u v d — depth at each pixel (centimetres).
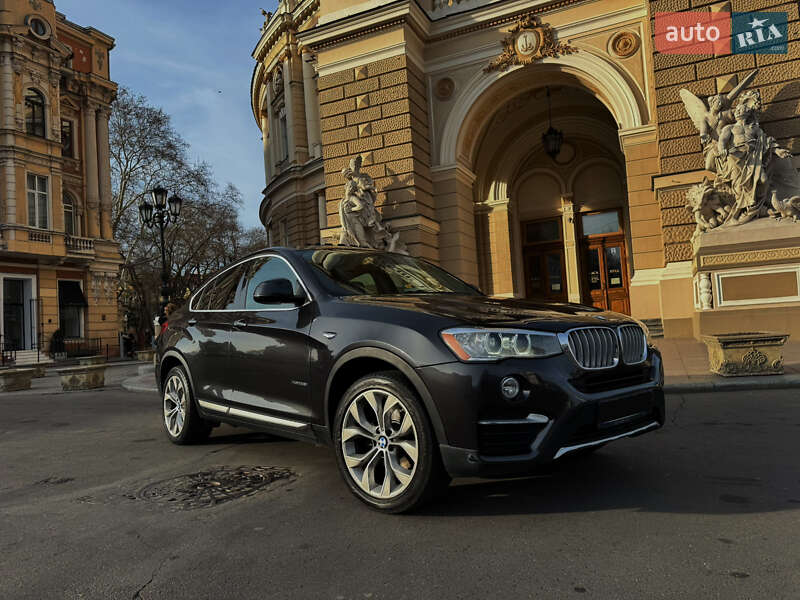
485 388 291
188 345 502
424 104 1620
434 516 313
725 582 227
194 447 521
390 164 1541
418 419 307
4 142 2719
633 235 1422
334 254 452
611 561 249
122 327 4778
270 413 405
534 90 1723
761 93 1246
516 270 2038
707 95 1282
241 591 236
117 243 3388
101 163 3359
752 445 442
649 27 1347
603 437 315
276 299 389
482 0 1567
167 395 545
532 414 296
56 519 337
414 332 317
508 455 294
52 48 2934
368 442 348
